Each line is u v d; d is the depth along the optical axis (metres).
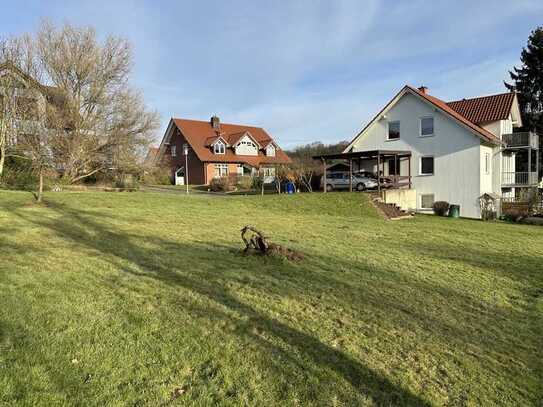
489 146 28.02
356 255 9.27
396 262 8.81
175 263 7.51
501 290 7.33
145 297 5.59
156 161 33.09
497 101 30.50
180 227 12.02
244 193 35.66
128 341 4.26
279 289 6.38
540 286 7.79
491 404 3.79
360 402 3.60
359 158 29.16
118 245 8.84
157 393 3.44
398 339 4.92
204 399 3.42
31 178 23.66
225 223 13.46
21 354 3.80
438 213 25.59
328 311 5.61
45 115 24.88
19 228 9.95
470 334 5.28
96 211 14.34
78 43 28.03
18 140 23.89
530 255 10.84
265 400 3.49
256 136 56.03
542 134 41.44
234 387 3.65
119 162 29.45
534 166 40.62
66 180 26.33
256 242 8.49
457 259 9.62
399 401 3.68
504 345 5.06
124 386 3.50
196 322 4.88
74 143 26.61
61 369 3.63
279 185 33.94
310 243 10.53
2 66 23.55
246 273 7.14
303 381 3.84
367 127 30.64
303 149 69.69
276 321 5.12
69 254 7.67
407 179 28.78
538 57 41.94
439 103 29.41
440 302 6.40
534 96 42.53
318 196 22.86
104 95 28.83
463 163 26.67
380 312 5.73
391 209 22.23
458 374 4.26
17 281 5.80
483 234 14.37
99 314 4.87
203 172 47.16
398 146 29.39
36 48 26.06
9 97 23.36
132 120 29.92
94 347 4.07
